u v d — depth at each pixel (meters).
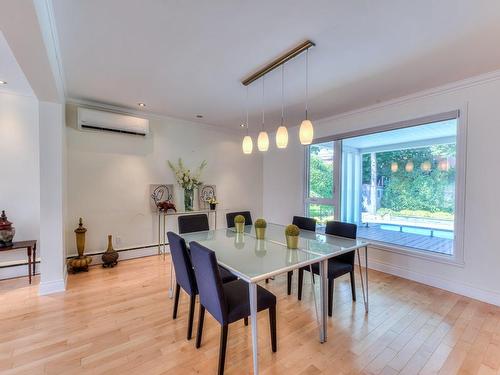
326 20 1.74
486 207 2.59
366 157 3.99
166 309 2.44
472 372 1.63
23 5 1.25
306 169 4.71
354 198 4.14
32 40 1.57
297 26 1.81
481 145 2.62
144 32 1.89
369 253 3.67
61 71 2.51
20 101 3.20
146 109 3.83
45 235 2.72
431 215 3.20
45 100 2.64
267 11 1.65
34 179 3.28
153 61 2.34
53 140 2.72
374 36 1.92
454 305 2.53
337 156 4.13
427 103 3.01
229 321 1.60
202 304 1.81
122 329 2.10
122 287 2.93
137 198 4.04
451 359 1.76
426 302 2.59
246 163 5.41
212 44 2.05
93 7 1.61
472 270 2.69
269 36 1.93
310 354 1.81
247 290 1.89
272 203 5.42
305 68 2.45
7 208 3.14
